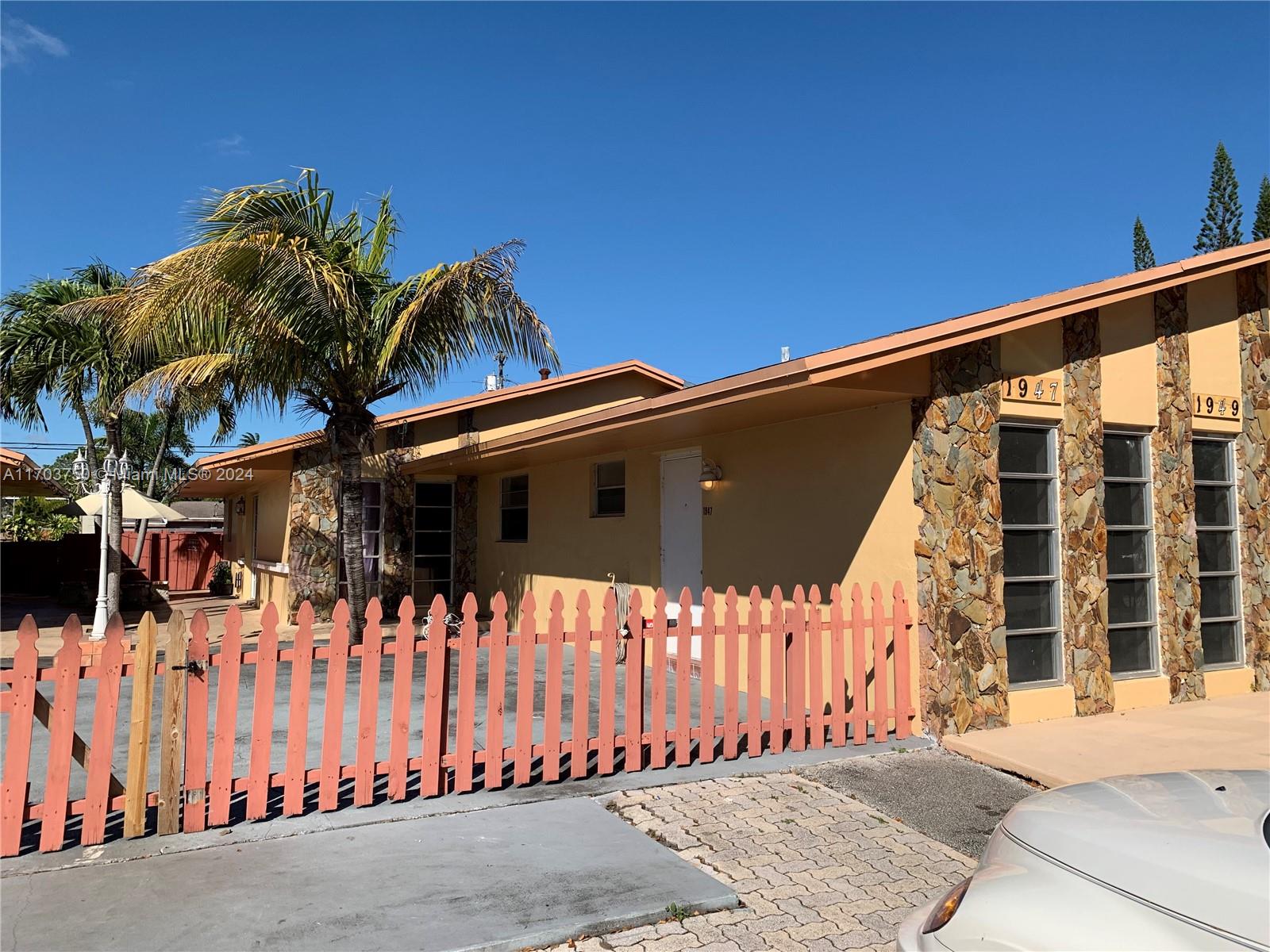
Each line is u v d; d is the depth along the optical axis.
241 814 5.16
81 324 14.66
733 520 9.59
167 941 3.64
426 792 5.52
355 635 12.38
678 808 5.46
